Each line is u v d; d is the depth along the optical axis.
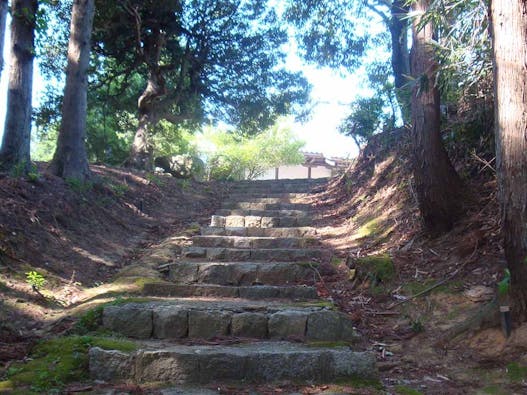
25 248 5.22
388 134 8.94
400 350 3.93
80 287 5.14
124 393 3.17
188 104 13.95
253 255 6.53
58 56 12.99
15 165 6.77
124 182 9.55
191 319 4.20
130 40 12.94
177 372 3.42
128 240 7.14
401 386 3.33
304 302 4.86
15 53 7.15
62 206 6.54
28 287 4.65
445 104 6.72
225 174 16.36
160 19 12.68
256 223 8.58
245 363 3.46
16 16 7.14
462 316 4.11
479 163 5.73
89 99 13.81
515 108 3.52
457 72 5.07
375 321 4.45
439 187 5.27
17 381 3.16
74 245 5.99
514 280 3.64
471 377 3.44
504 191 3.59
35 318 4.25
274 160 22.27
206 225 8.59
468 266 4.65
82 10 8.15
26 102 7.12
